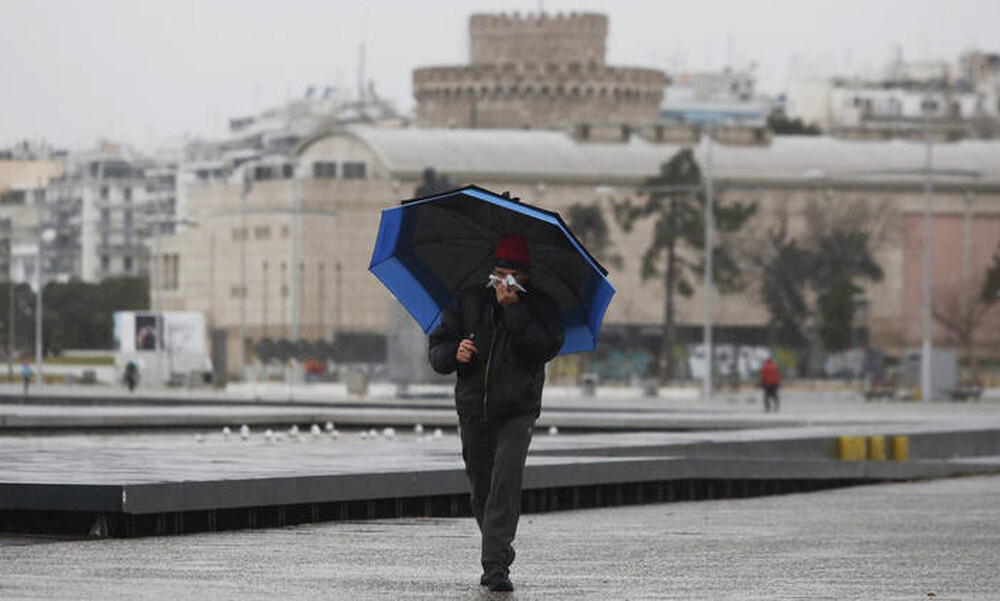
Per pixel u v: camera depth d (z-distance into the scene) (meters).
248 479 34.94
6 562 27.59
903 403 173.00
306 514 36.78
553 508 43.84
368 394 174.75
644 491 47.50
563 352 25.28
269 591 24.16
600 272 24.44
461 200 24.19
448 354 24.34
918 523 39.56
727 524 38.94
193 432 79.06
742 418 86.50
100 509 32.41
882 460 64.19
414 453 47.59
